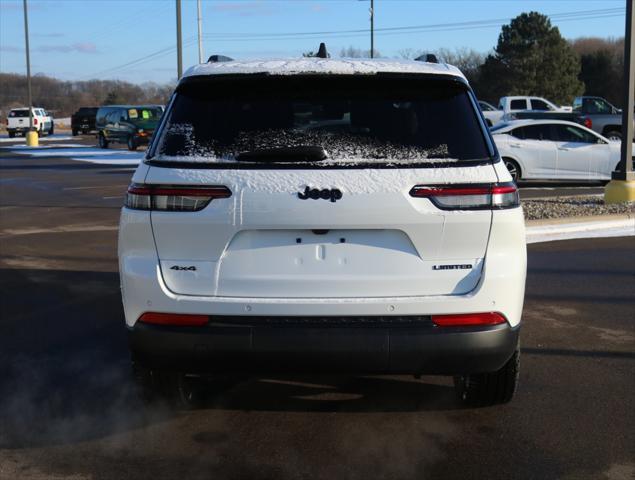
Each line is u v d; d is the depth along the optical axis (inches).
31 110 1701.5
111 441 158.2
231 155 141.6
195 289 140.0
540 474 142.2
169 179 139.0
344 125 146.0
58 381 195.8
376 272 138.3
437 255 138.4
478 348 137.7
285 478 141.0
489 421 167.6
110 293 293.6
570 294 284.2
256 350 136.3
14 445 156.4
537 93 2559.1
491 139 145.6
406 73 148.3
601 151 666.8
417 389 188.4
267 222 136.6
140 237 141.4
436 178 136.9
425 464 146.7
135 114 1334.9
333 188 135.6
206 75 149.6
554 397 181.9
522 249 142.6
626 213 456.4
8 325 249.0
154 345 139.7
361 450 153.2
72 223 484.4
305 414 172.7
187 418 170.7
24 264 350.9
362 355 135.9
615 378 195.0
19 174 880.3
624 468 144.6
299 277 138.3
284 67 149.5
